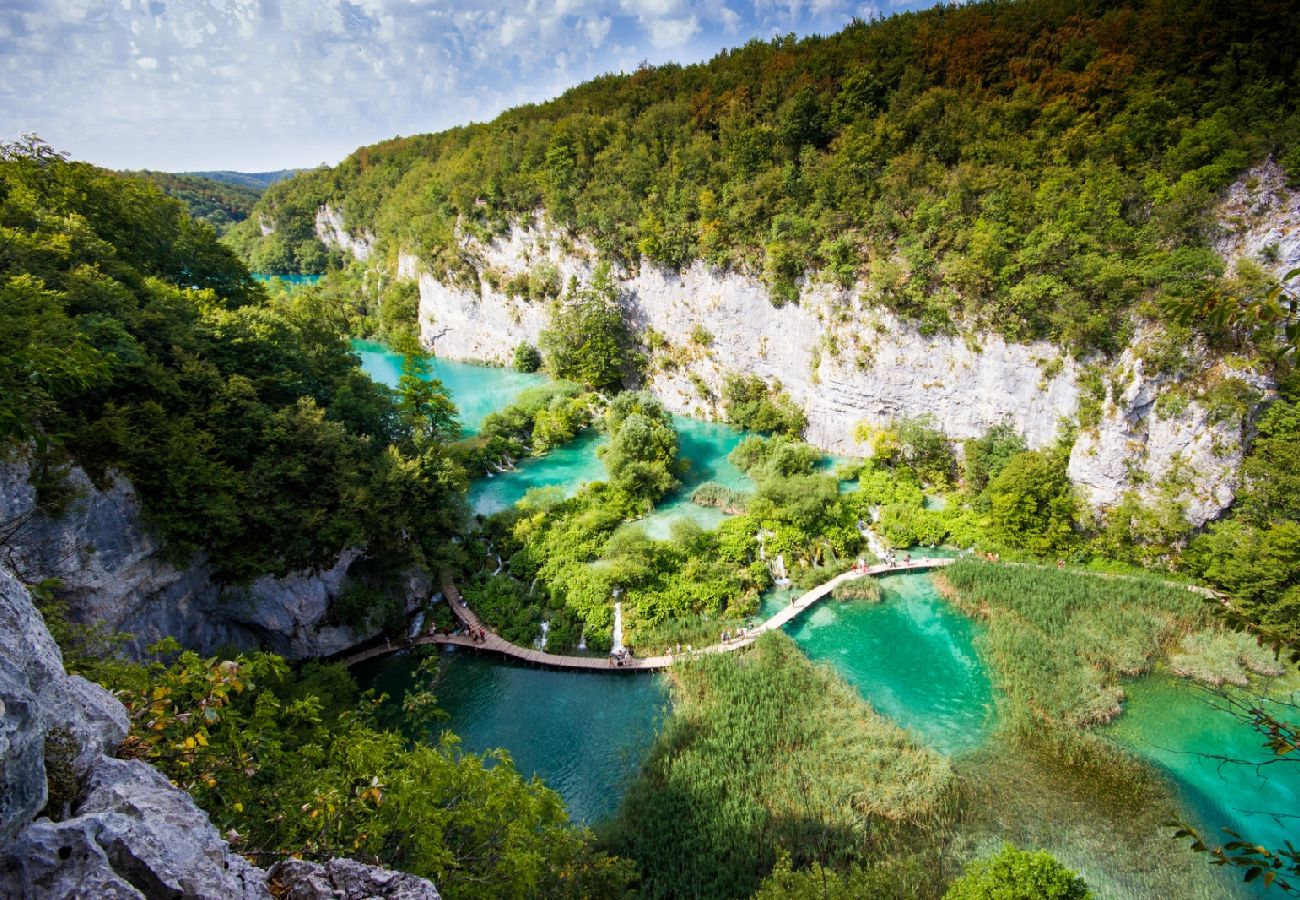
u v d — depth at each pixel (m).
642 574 44.47
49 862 7.38
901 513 53.81
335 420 44.44
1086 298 50.47
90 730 9.60
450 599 45.41
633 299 82.38
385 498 42.03
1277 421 42.31
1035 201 53.03
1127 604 41.28
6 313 24.53
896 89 65.00
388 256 123.38
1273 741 9.88
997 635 39.75
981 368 56.41
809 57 72.50
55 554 27.27
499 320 99.88
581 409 76.94
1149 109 49.94
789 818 28.00
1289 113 45.25
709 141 74.81
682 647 40.41
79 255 38.12
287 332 46.12
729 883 25.20
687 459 65.69
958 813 28.88
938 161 60.31
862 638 41.62
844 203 63.09
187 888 7.99
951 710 35.56
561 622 42.31
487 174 94.81
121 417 30.55
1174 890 25.94
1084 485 49.09
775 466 59.34
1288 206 43.62
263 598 36.84
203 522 33.81
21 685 7.94
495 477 65.56
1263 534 40.53
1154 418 45.75
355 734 18.14
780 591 46.66
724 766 30.47
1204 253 44.97
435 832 15.07
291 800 14.88
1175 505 44.44
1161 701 35.16
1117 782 30.53
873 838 27.56
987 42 60.91
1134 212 49.69
